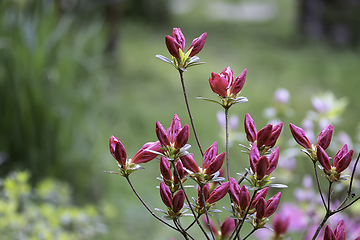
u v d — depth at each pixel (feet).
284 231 3.65
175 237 7.63
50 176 8.05
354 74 20.33
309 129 4.46
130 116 13.89
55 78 8.05
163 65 19.93
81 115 8.43
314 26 26.09
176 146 3.20
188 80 18.39
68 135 8.20
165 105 15.66
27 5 8.58
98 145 8.70
